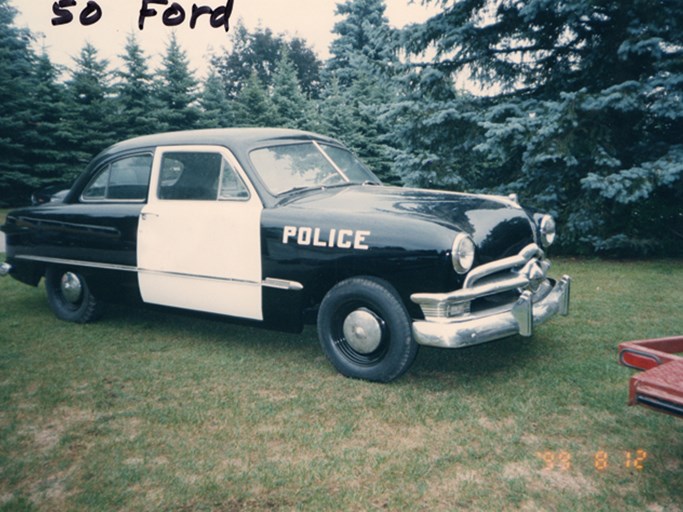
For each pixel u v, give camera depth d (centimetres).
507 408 360
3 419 359
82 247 536
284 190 457
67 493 278
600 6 920
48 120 2397
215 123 2736
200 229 463
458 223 399
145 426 346
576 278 777
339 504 263
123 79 2595
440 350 475
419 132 1063
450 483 279
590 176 859
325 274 411
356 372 410
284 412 362
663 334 505
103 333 538
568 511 255
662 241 948
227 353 478
